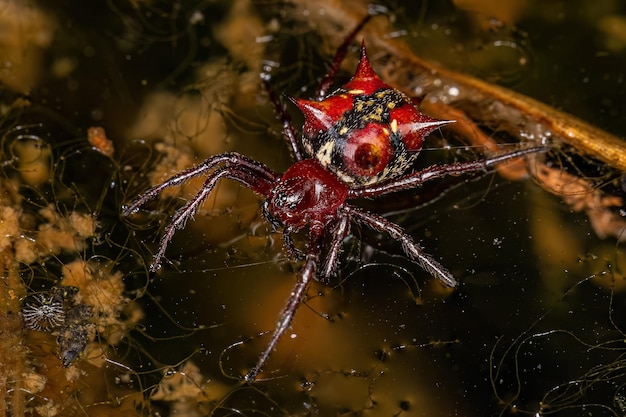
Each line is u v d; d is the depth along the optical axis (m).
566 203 0.14
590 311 0.13
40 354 0.13
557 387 0.13
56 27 0.15
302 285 0.13
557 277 0.13
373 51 0.15
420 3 0.15
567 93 0.14
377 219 0.13
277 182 0.14
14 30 0.15
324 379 0.13
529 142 0.14
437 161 0.14
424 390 0.13
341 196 0.13
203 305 0.13
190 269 0.13
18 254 0.13
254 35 0.15
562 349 0.13
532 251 0.13
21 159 0.14
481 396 0.13
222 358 0.13
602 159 0.14
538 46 0.15
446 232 0.14
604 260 0.13
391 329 0.13
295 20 0.15
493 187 0.14
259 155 0.14
